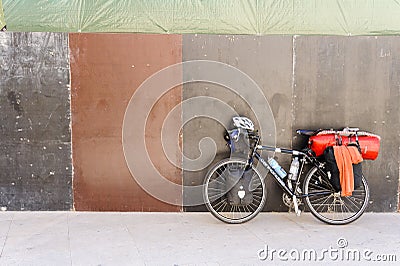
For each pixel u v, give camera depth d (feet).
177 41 13.06
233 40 13.12
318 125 13.42
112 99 13.16
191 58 13.14
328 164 12.17
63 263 9.71
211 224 12.55
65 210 13.51
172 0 13.03
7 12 12.82
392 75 13.26
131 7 13.00
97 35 12.92
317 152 12.52
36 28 12.91
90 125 13.20
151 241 11.11
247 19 13.17
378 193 13.65
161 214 13.43
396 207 13.73
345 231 12.05
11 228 11.96
